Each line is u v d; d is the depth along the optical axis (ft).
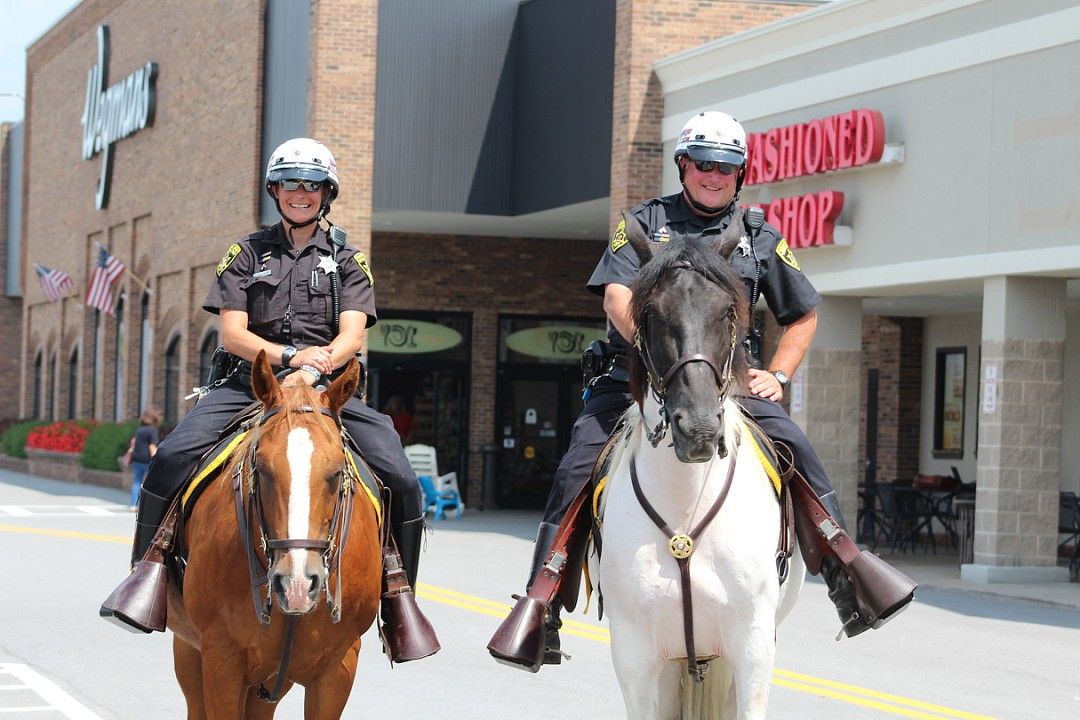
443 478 100.63
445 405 111.45
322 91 94.53
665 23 83.97
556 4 93.30
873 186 67.56
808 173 70.28
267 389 20.51
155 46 135.54
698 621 19.95
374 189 96.17
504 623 21.58
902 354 95.61
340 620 21.53
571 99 91.30
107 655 40.88
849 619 22.91
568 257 112.98
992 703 36.29
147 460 104.53
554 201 92.99
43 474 150.10
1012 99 59.93
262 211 107.14
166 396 131.03
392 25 96.32
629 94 83.46
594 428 22.84
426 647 23.66
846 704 35.60
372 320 24.30
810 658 43.06
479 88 97.66
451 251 111.14
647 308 18.88
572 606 22.84
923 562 72.54
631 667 20.27
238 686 21.40
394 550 24.09
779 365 22.67
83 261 160.86
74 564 64.54
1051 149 58.08
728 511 20.04
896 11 66.18
